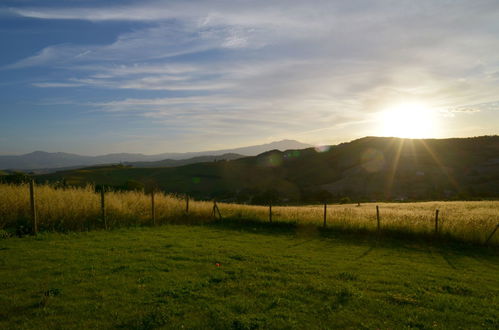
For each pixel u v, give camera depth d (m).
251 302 7.57
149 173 132.00
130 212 19.77
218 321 6.49
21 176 24.69
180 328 6.17
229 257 12.08
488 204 45.59
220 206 26.62
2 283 8.08
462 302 8.30
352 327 6.64
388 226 19.45
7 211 15.18
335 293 8.49
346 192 109.38
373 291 8.98
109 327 6.10
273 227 21.28
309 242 16.91
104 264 10.16
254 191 107.06
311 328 6.46
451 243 17.67
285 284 9.09
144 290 8.02
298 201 95.44
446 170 128.00
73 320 6.31
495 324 7.03
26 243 12.55
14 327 5.91
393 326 6.74
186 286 8.41
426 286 9.63
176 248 13.02
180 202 24.73
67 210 16.58
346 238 18.58
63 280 8.48
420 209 37.91
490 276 11.59
